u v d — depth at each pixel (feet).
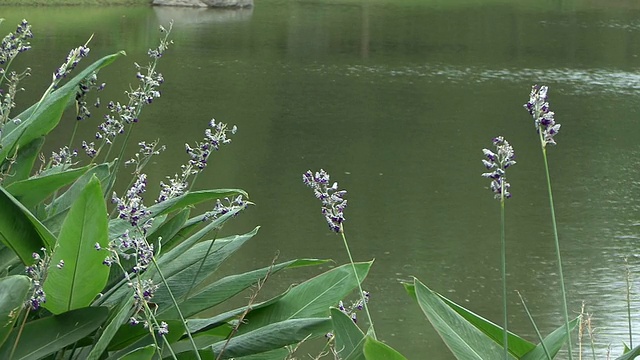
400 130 84.94
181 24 143.02
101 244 6.61
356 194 62.64
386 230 53.98
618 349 29.94
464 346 6.42
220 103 90.94
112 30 128.26
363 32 146.41
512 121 90.53
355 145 78.07
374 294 42.39
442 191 64.54
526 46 138.92
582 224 57.41
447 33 148.66
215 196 7.76
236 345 7.38
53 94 8.17
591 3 193.98
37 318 7.61
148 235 8.08
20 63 92.48
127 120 8.58
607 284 44.06
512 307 41.63
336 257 47.91
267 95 97.19
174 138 72.28
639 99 104.42
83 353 7.63
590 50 137.39
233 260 45.55
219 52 121.49
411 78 112.06
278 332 7.38
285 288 40.65
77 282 6.81
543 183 68.69
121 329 7.38
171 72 104.73
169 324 7.25
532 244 52.85
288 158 71.72
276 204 57.67
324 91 101.86
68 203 8.50
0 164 8.16
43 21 132.05
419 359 33.63
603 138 85.05
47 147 57.00
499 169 5.59
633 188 67.46
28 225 7.07
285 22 153.69
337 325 7.05
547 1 194.18
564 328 6.67
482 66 121.90
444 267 47.85
